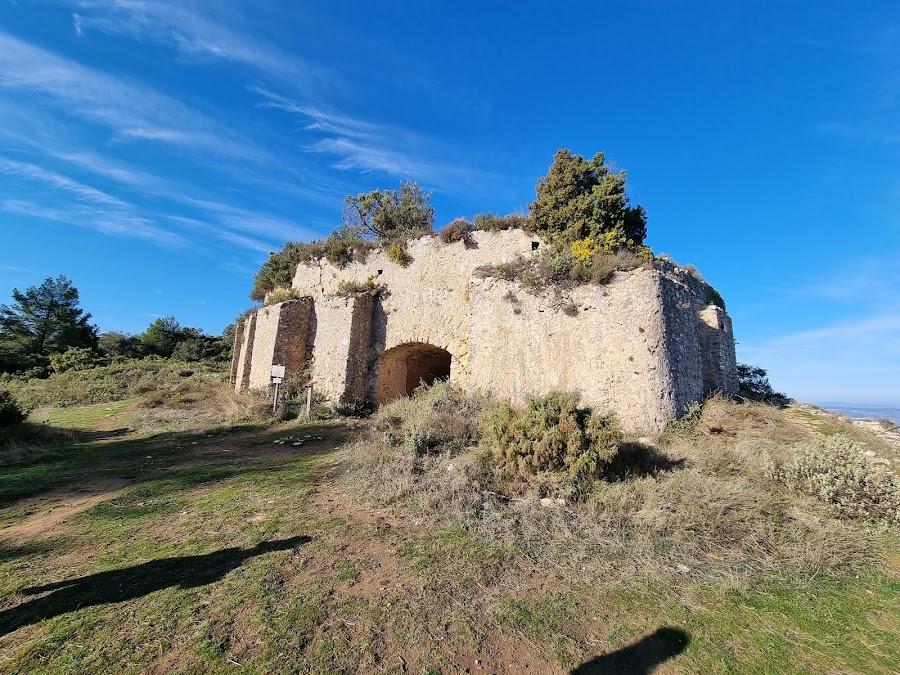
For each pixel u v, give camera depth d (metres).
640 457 7.21
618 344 10.15
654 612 3.76
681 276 13.22
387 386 16.72
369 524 5.29
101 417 15.94
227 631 3.22
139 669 2.84
